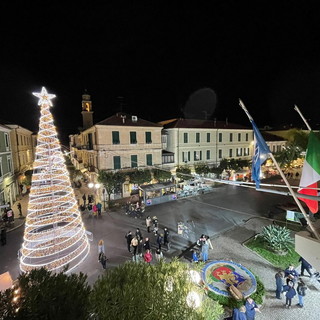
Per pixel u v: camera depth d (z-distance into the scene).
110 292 3.97
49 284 3.67
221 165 32.16
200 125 34.00
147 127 27.23
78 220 15.50
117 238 16.09
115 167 25.45
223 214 20.94
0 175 21.44
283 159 36.22
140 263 5.18
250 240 15.33
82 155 36.66
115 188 24.20
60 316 3.11
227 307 9.23
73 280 3.96
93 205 20.91
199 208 22.80
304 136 37.44
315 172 5.73
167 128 31.27
